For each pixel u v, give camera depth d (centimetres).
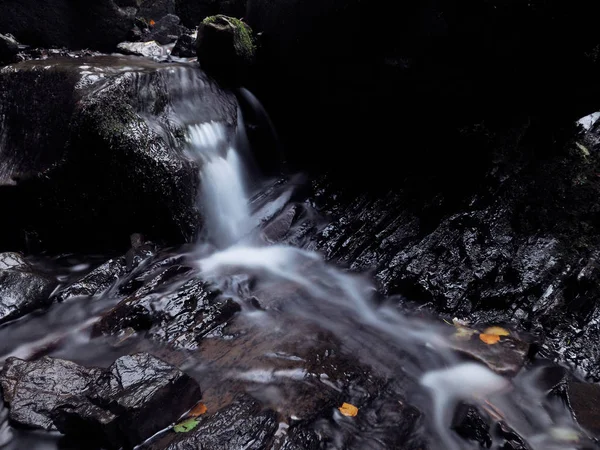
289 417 296
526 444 288
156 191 488
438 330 407
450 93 546
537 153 554
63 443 278
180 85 593
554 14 440
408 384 344
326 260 530
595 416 313
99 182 484
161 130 524
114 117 478
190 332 383
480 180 546
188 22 1173
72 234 511
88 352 369
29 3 798
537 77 502
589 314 409
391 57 550
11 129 515
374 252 521
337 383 335
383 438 294
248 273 484
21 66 541
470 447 291
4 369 326
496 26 472
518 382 345
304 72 645
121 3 1088
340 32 574
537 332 403
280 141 732
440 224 517
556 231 484
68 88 492
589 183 516
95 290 445
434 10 499
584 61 473
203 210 542
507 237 488
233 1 1039
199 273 467
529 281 444
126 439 268
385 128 641
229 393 320
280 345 377
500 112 550
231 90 679
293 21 618
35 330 399
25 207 502
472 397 329
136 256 477
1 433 286
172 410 288
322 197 636
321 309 441
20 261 466
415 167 609
